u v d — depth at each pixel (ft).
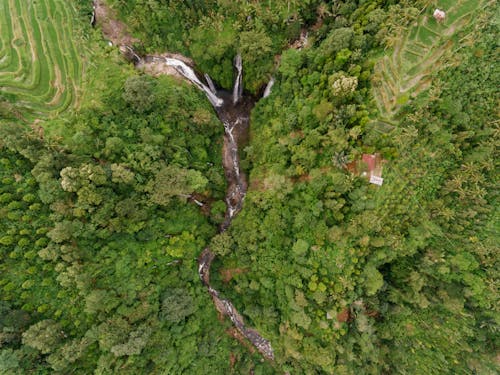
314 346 133.59
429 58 129.70
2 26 146.10
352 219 131.44
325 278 134.00
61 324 121.60
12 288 115.85
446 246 139.44
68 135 139.03
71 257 124.98
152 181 144.87
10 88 141.59
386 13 127.65
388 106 130.62
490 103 130.21
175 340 150.61
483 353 136.46
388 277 150.71
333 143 131.95
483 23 121.90
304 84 145.79
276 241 146.10
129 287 141.69
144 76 157.89
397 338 149.38
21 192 123.03
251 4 156.04
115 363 128.98
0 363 102.94
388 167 131.13
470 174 134.00
